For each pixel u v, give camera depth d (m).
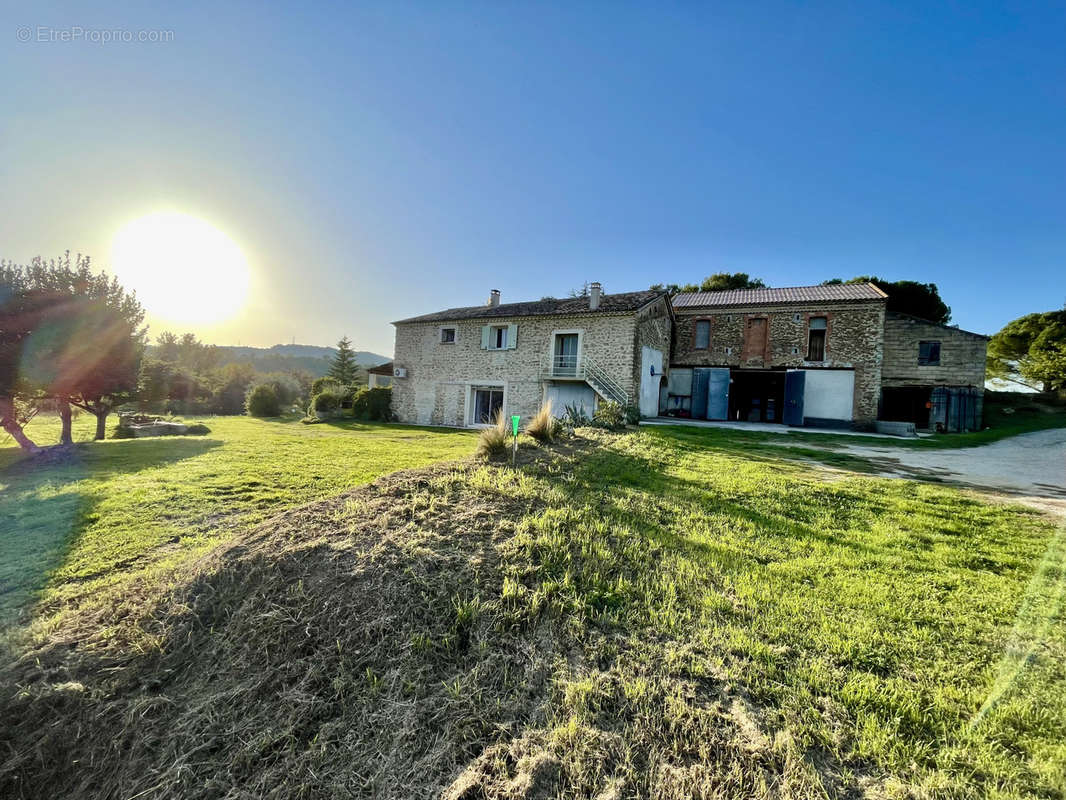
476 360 22.50
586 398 19.94
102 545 4.96
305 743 2.40
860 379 19.75
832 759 1.97
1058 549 2.14
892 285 30.53
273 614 3.14
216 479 7.93
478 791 2.00
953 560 3.98
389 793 2.09
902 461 9.59
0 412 12.34
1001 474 8.19
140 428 17.41
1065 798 1.67
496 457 6.89
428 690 2.58
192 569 3.75
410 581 3.33
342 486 7.58
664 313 22.83
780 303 21.36
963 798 1.75
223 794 2.21
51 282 13.41
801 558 3.97
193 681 2.83
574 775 2.00
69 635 3.10
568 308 20.80
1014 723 1.99
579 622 2.95
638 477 6.54
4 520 5.76
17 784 2.36
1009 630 2.80
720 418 22.33
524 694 2.47
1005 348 22.05
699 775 1.95
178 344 80.44
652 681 2.45
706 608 3.12
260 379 60.94
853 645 2.69
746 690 2.36
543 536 3.98
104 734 2.53
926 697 2.28
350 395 32.19
